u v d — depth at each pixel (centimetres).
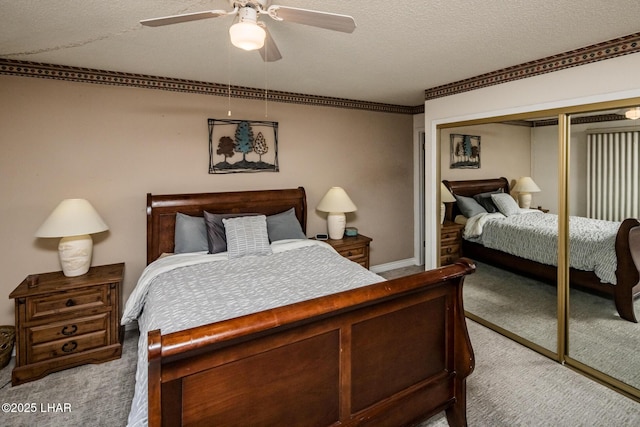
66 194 272
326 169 400
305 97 378
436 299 173
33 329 229
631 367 219
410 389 164
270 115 358
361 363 148
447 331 178
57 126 266
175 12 173
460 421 176
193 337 105
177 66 268
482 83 290
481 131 299
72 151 272
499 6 168
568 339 246
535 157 259
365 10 171
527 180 266
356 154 422
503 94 274
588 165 230
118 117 287
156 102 302
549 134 249
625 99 203
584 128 229
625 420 187
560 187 243
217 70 280
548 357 253
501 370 237
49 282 242
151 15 176
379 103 434
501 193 288
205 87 322
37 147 260
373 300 140
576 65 226
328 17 133
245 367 121
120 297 286
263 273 235
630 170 211
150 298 206
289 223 337
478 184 306
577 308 242
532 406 199
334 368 141
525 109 258
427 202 357
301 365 133
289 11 132
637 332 218
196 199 312
